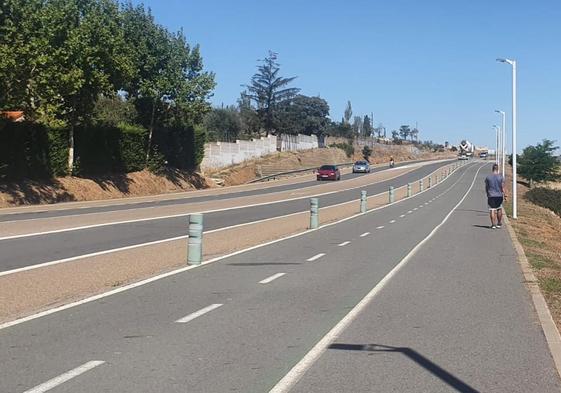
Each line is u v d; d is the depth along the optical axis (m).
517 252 17.31
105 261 14.34
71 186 38.78
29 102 33.25
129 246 17.16
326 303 10.05
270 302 10.09
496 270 13.82
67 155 39.97
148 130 50.72
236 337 7.87
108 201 37.28
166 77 48.16
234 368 6.57
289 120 117.56
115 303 9.90
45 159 37.88
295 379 6.21
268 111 116.06
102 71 37.41
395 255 16.16
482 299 10.48
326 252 16.62
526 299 10.48
